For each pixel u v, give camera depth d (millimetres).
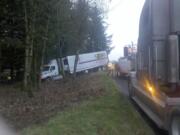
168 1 11281
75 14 35844
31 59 25516
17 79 40031
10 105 17844
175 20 11086
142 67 14766
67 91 24453
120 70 42656
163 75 11312
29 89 23156
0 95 23250
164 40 11328
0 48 29797
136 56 17234
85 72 65250
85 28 40031
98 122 11719
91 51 70938
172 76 10688
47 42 29359
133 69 19766
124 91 25203
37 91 25000
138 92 16938
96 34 58906
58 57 44969
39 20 24594
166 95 10758
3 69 39375
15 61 35906
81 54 62719
